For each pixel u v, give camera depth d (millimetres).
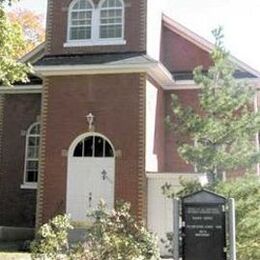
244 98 15156
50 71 21359
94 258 11711
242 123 14805
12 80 16453
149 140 21156
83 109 21125
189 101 24109
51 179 20953
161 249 19422
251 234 12977
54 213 20656
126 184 20266
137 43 22328
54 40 23000
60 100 21359
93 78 21234
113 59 21375
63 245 12664
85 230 20234
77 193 20781
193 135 15195
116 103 20875
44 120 21344
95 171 20812
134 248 11805
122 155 20500
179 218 11500
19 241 22062
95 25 22844
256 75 23500
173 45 25781
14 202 24547
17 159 24953
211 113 15414
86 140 21172
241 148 14719
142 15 22516
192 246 11211
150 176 20344
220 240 11125
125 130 20641
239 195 13297
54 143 21156
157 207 20141
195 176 18828
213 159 14586
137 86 20812
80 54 22609
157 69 21141
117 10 22812
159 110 23109
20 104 25406
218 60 15633
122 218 12961
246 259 13023
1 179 24891
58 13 23234
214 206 11281
